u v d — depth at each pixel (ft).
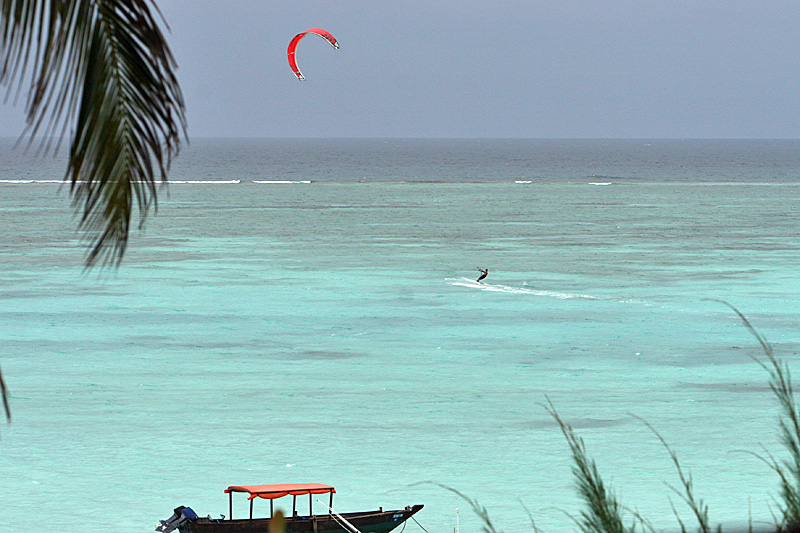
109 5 49.11
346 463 273.33
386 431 305.73
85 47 48.88
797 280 632.79
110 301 548.31
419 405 338.13
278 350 431.84
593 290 596.29
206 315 513.04
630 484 248.93
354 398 347.56
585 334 467.93
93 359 408.46
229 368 395.14
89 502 239.30
